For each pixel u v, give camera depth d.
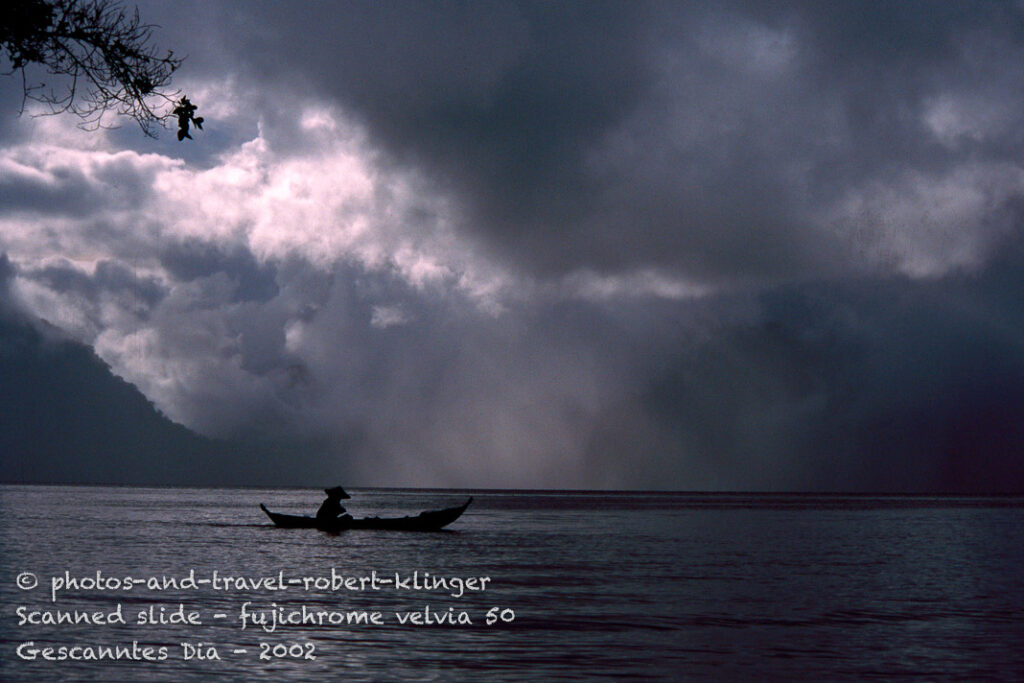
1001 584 32.97
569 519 96.31
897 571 37.91
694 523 87.62
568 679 17.00
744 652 19.59
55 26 10.48
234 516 87.12
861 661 18.77
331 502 61.75
